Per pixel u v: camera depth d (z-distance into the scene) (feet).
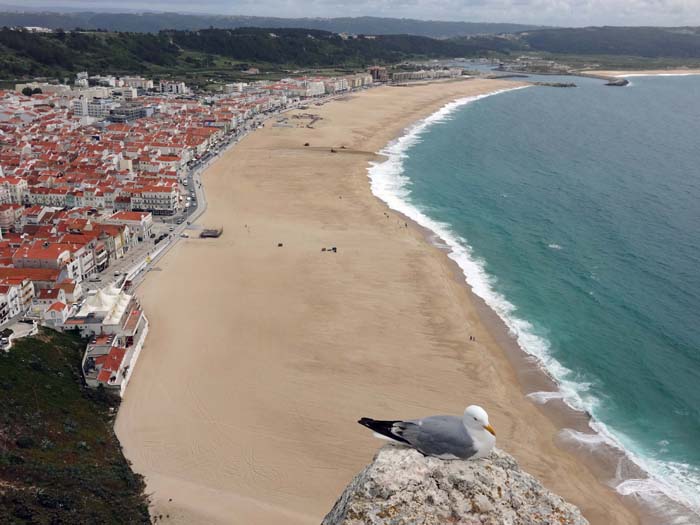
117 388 274.98
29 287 341.41
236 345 320.91
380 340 329.11
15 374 255.29
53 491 188.55
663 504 227.61
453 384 293.23
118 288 374.22
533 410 278.46
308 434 253.85
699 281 418.10
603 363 318.86
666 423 274.57
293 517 208.74
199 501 214.07
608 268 436.76
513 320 360.89
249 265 428.15
